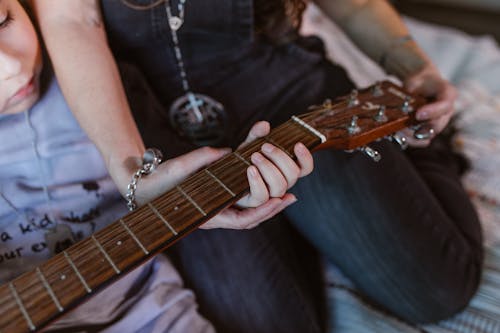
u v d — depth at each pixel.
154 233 0.52
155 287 0.71
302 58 0.89
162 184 0.59
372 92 0.73
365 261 0.78
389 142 0.79
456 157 1.03
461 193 0.89
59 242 0.70
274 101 0.84
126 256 0.51
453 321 0.81
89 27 0.71
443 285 0.76
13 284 0.50
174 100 0.85
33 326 0.47
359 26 0.89
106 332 0.66
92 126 0.65
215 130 0.81
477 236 0.84
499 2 1.69
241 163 0.58
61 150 0.73
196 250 0.79
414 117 0.70
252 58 0.86
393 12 0.90
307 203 0.79
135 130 0.68
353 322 0.82
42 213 0.71
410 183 0.78
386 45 0.88
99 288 0.49
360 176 0.75
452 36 1.40
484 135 1.07
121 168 0.62
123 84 0.78
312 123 0.64
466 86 1.21
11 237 0.68
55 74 0.73
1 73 0.60
